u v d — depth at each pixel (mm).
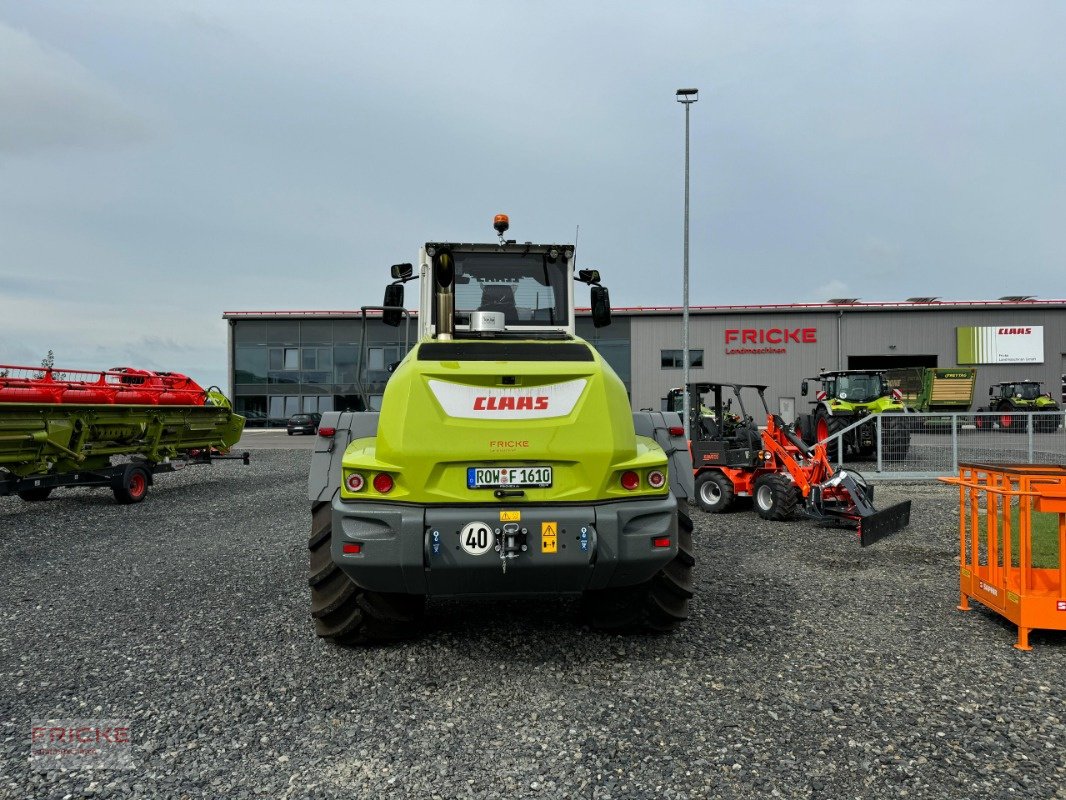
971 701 3117
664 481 3531
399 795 2410
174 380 12844
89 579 5672
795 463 8328
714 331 36344
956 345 35969
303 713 3078
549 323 4973
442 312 4742
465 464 3367
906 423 12023
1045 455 11438
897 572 5641
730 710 3051
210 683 3434
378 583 3430
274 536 7543
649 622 3998
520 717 3014
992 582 4215
